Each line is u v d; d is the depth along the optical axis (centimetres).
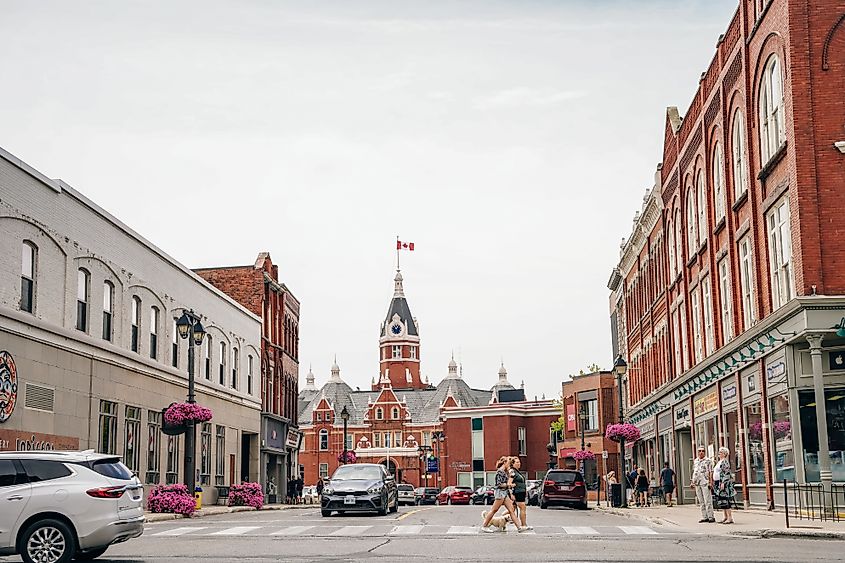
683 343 4247
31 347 2944
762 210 2850
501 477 2288
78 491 1587
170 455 4228
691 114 3984
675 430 4466
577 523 2750
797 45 2548
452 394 13575
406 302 15750
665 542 1977
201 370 4716
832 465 2547
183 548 1889
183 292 4466
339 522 2786
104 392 3481
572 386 8125
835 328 2434
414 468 13362
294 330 7044
